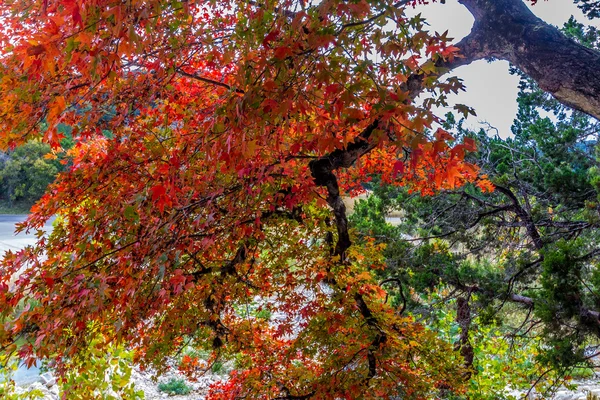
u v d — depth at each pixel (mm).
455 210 6230
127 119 3041
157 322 3246
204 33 2744
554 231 5480
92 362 3580
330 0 1738
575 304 3371
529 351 5789
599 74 2355
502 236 6082
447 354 3764
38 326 2359
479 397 4734
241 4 2725
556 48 2521
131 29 1625
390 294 5766
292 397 3582
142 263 2459
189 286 2551
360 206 6648
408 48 1979
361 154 2943
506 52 2775
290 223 3500
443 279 5379
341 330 3680
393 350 3590
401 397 3479
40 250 2785
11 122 2568
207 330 3537
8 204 21719
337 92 1829
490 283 5188
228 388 4066
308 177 2801
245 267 3547
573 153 5707
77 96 2830
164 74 2771
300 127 2564
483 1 2836
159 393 6836
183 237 2578
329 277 3338
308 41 1871
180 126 3344
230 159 2029
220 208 2859
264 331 4188
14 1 2314
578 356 3367
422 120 1673
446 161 1908
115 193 2891
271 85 1770
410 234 6402
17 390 6277
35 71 1854
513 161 6273
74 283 2336
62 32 1767
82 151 3186
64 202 2918
